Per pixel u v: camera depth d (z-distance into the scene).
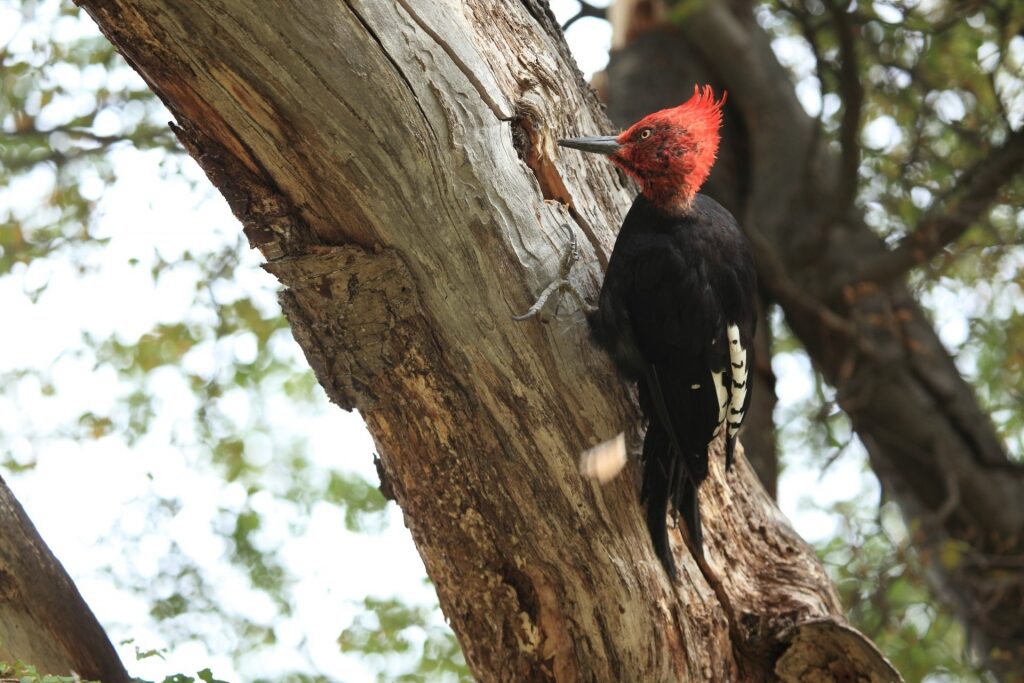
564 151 9.55
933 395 18.33
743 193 19.55
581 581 9.15
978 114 17.28
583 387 8.87
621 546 9.09
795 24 20.22
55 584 8.73
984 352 18.75
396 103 7.63
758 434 16.19
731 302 9.94
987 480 18.00
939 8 16.75
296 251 8.18
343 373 8.66
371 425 9.03
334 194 7.89
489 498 9.03
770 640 9.75
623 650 9.26
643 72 18.89
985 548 17.97
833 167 19.14
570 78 9.93
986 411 19.12
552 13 10.07
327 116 7.54
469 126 8.03
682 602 9.42
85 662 8.76
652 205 9.88
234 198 8.06
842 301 17.97
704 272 9.73
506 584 9.29
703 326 9.60
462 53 8.09
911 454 18.00
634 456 9.31
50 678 7.25
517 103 9.12
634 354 9.45
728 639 9.77
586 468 8.12
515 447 8.84
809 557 10.48
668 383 9.55
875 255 18.17
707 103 10.32
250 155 7.85
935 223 16.34
